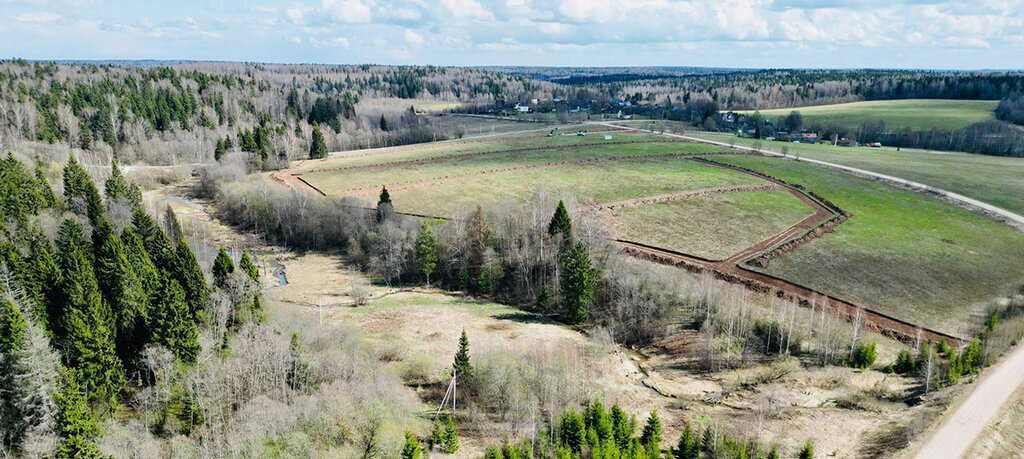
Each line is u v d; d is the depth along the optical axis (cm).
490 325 9388
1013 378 7438
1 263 6284
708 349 8488
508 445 5706
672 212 14762
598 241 11056
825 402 7462
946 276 11144
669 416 7056
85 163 17288
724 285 10562
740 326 9062
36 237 8619
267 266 12481
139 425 5591
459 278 11550
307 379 6400
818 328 9062
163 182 18812
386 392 6412
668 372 8319
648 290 9719
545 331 9256
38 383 4981
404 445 5650
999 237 13062
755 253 12194
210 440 5450
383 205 14025
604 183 17462
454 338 8719
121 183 13825
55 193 12988
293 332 7194
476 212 12388
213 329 7112
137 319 6619
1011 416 6625
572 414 6003
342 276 11912
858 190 16662
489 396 6831
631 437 6238
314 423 5628
